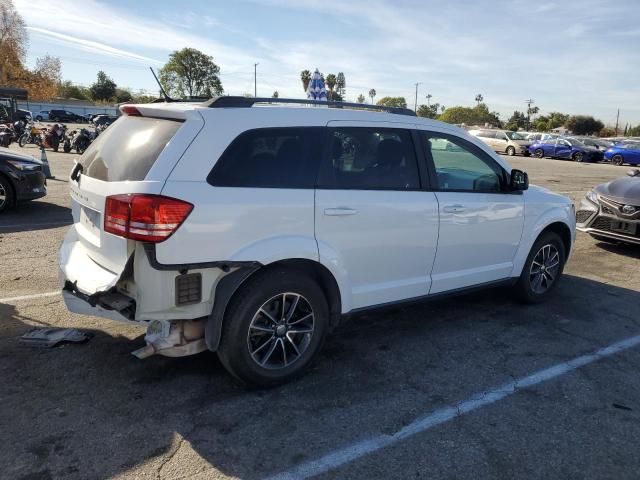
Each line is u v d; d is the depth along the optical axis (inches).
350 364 158.4
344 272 149.8
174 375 146.7
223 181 128.3
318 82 414.9
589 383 152.1
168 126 130.6
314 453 115.9
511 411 135.8
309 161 142.6
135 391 137.6
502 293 231.8
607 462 116.9
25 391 135.3
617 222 298.0
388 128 161.3
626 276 266.8
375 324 190.7
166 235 119.9
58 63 2881.4
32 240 282.8
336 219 145.2
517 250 201.9
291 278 139.3
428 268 172.4
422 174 167.5
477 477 110.4
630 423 132.4
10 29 2576.3
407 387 145.9
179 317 127.0
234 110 133.6
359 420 129.0
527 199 202.1
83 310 143.0
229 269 129.7
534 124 3924.7
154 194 119.3
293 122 141.7
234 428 123.6
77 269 138.0
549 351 172.7
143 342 165.2
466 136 183.5
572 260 297.6
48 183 499.8
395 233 158.9
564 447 121.5
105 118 1337.4
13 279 218.5
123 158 132.6
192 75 3181.6
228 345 133.3
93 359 153.5
